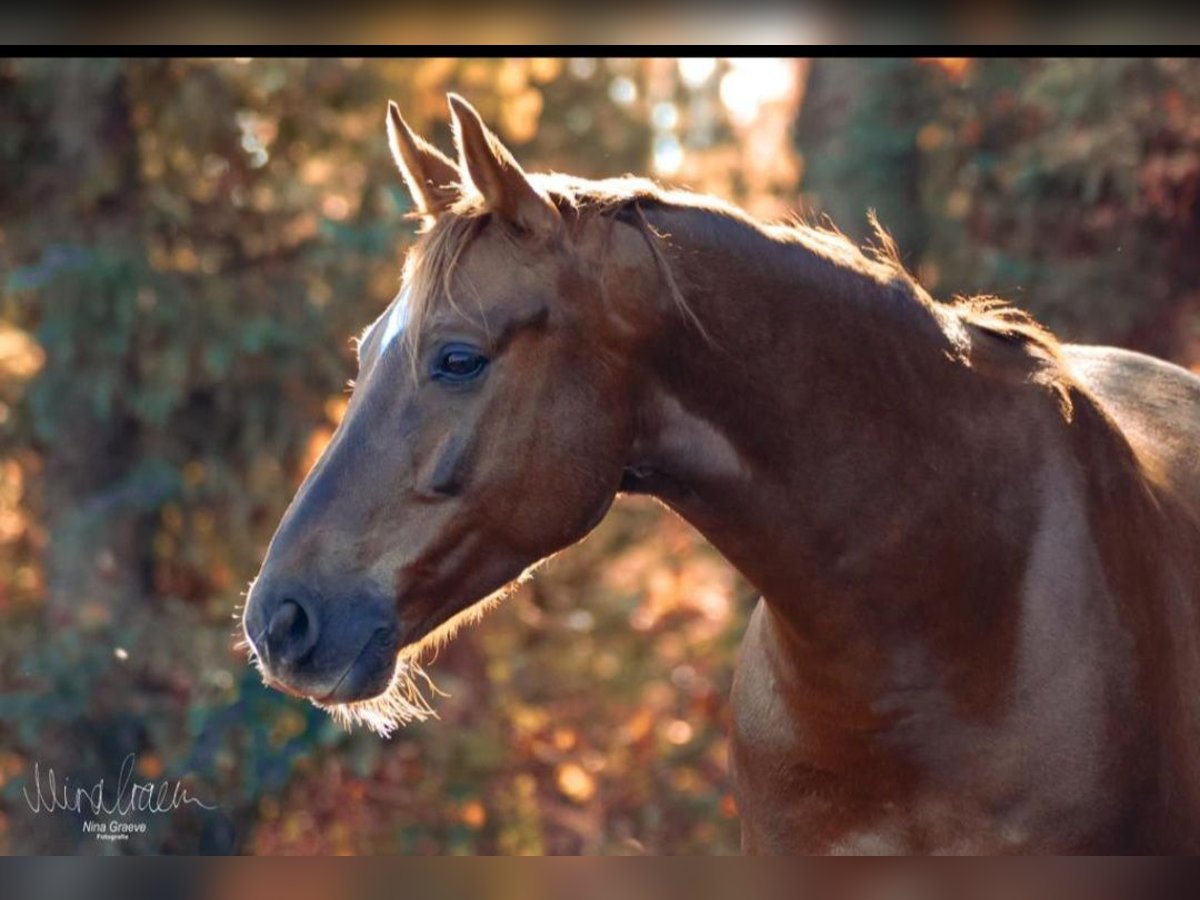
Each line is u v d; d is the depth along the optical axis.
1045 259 9.65
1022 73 9.72
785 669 3.56
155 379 8.64
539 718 9.57
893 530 3.35
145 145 9.12
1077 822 3.37
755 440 3.35
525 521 3.27
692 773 9.42
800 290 3.37
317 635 3.17
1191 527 3.87
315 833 7.96
